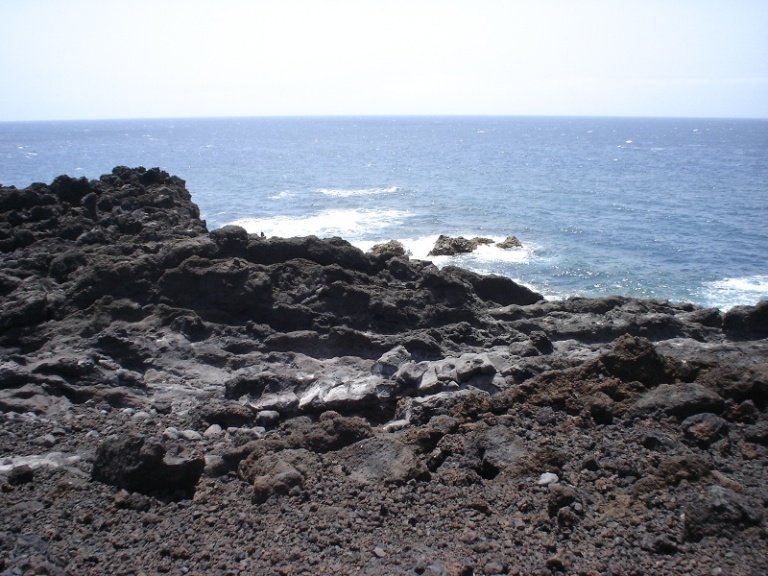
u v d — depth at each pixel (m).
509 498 7.70
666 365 10.51
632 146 132.50
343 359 12.16
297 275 14.04
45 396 10.90
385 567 6.51
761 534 6.73
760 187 58.09
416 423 10.16
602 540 6.86
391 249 30.12
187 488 8.33
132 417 10.50
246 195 51.91
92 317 13.09
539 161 89.88
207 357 12.27
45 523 7.41
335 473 8.36
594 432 9.08
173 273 13.66
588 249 33.19
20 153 104.62
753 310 13.98
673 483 7.67
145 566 6.73
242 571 6.61
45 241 15.88
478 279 15.63
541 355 12.08
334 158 94.88
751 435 8.79
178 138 170.00
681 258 31.77
